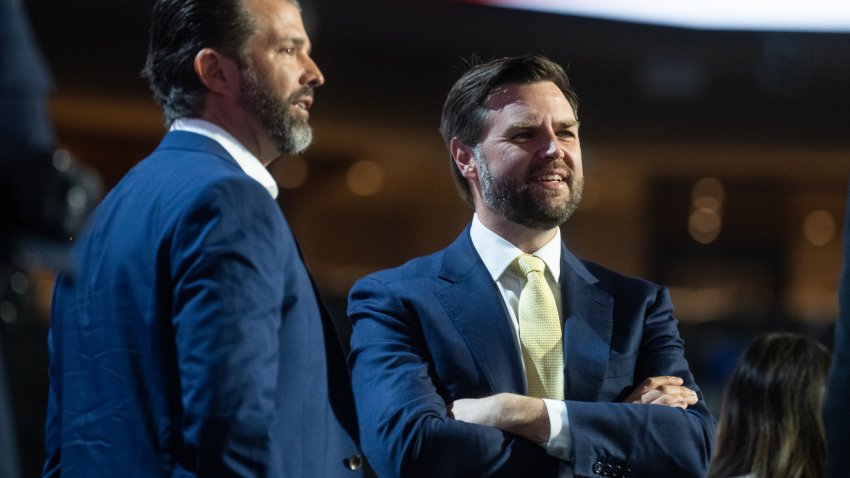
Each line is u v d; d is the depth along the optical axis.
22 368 6.80
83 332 2.59
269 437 2.31
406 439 2.89
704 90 18.09
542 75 3.18
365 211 24.23
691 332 13.20
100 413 2.49
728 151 19.83
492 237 3.20
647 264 23.95
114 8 14.05
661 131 18.81
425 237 23.55
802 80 17.42
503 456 2.88
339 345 2.72
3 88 2.09
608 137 18.84
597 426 2.90
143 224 2.53
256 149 2.88
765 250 24.55
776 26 15.80
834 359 2.09
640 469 2.90
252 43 2.80
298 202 23.23
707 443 3.01
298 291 2.56
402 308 3.14
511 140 3.11
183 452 2.40
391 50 16.05
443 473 2.87
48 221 2.07
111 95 15.55
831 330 13.71
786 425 3.32
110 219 2.64
